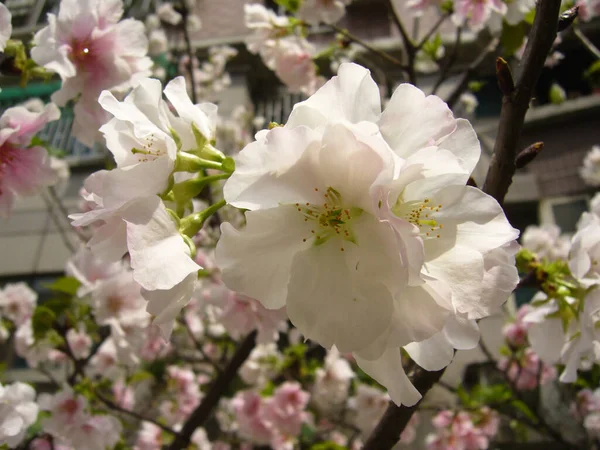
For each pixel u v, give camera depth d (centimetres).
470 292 9
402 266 8
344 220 9
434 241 9
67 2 18
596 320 15
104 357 37
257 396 39
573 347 16
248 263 9
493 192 13
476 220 9
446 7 34
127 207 9
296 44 38
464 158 9
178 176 11
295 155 8
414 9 36
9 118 18
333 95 9
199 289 31
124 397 40
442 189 9
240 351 28
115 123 11
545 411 45
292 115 9
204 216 10
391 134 9
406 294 9
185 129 11
